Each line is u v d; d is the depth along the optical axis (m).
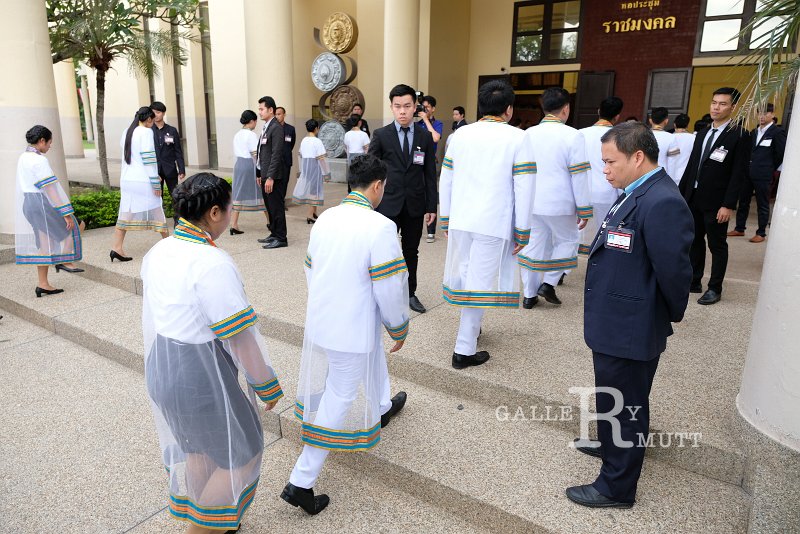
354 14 12.38
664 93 9.84
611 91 10.27
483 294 3.06
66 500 2.58
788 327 2.14
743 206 6.78
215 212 1.83
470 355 3.21
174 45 9.25
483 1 11.48
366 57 12.41
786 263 2.12
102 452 2.96
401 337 2.37
